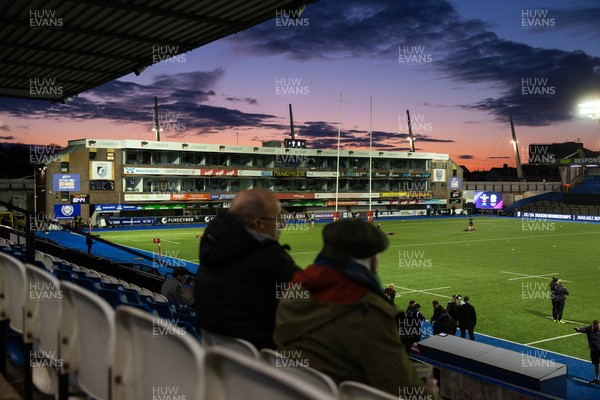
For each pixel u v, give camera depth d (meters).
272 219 3.02
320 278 2.07
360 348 1.96
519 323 20.73
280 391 1.33
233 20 12.77
